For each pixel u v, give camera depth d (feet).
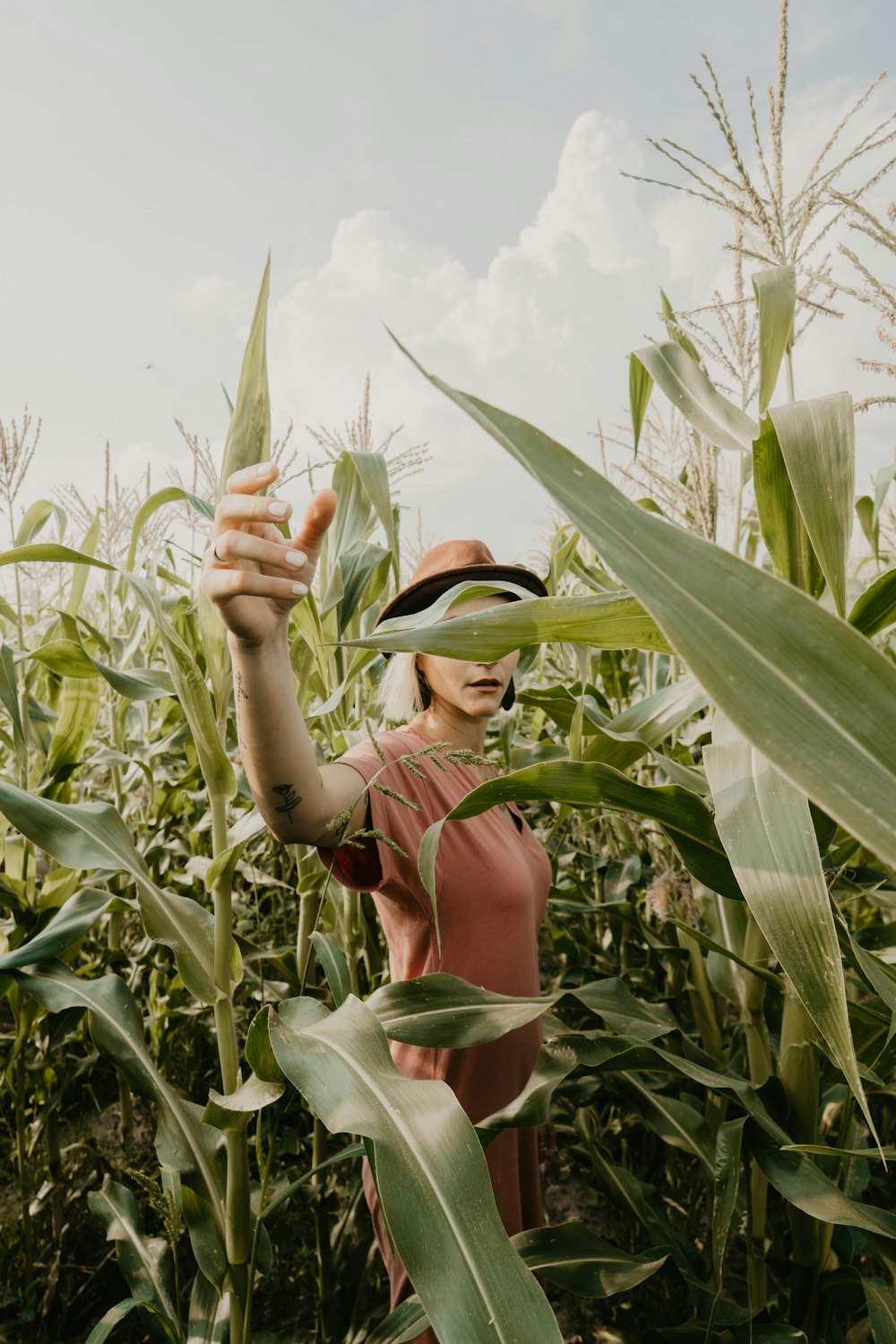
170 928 4.91
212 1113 4.67
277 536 3.63
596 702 8.41
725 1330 5.19
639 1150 9.14
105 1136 9.33
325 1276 6.88
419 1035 4.22
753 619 1.75
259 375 4.15
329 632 6.93
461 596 3.62
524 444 2.01
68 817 5.05
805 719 1.64
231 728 7.95
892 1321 4.44
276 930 10.52
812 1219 5.10
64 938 5.21
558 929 10.20
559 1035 5.20
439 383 2.12
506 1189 5.21
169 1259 5.85
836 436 3.30
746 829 3.06
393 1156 2.85
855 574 11.63
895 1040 4.71
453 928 5.12
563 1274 4.77
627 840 9.16
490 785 3.84
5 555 4.86
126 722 10.55
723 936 6.54
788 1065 4.85
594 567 9.14
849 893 6.44
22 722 7.69
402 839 4.86
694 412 4.35
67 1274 7.26
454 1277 2.56
